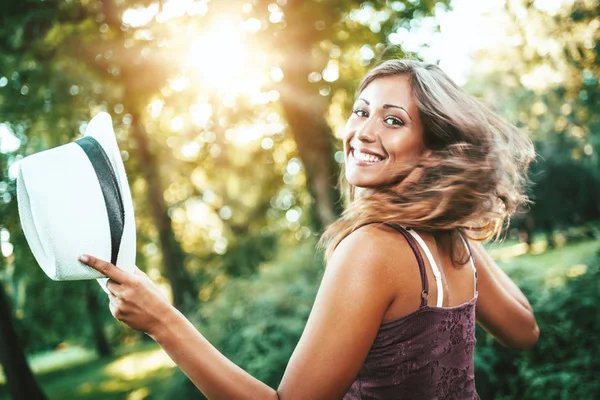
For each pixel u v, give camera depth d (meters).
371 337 1.33
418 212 1.42
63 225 1.32
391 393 1.38
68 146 1.41
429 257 1.40
